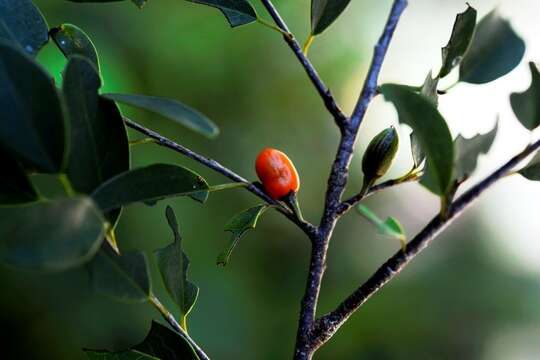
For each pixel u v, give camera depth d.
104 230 0.65
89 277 0.67
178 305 0.71
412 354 1.73
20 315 1.27
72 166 0.67
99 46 1.34
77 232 0.65
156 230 1.38
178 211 1.42
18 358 1.26
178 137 1.45
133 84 1.39
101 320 1.31
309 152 1.67
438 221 0.69
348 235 1.76
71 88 0.67
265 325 1.56
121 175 0.68
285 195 0.72
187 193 0.70
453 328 1.82
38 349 1.28
